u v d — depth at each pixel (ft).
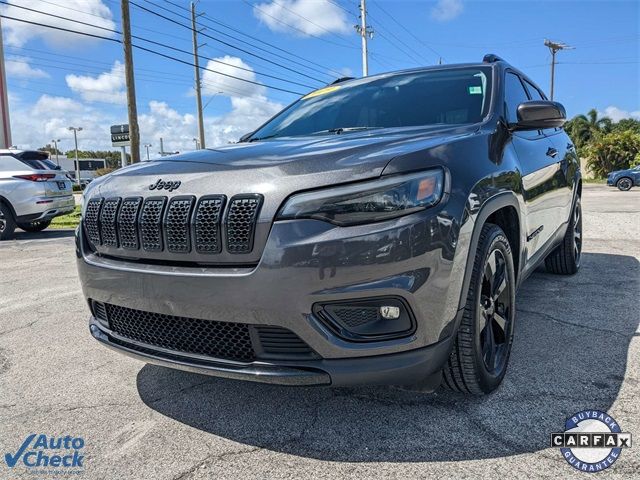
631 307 12.80
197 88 94.84
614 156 125.18
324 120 11.23
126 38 52.21
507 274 8.68
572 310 12.64
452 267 6.64
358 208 6.35
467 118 9.74
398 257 6.28
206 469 6.61
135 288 7.37
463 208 6.86
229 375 6.86
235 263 6.70
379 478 6.27
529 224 10.15
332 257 6.26
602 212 36.60
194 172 7.36
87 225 8.43
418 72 12.01
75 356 10.88
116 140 54.19
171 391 8.97
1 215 33.53
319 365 6.55
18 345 11.66
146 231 7.36
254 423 7.73
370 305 6.46
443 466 6.46
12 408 8.49
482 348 7.86
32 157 35.60
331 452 6.88
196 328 7.16
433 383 7.39
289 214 6.45
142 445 7.25
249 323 6.61
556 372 8.99
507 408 7.79
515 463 6.46
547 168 11.69
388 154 6.76
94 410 8.35
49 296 16.34
